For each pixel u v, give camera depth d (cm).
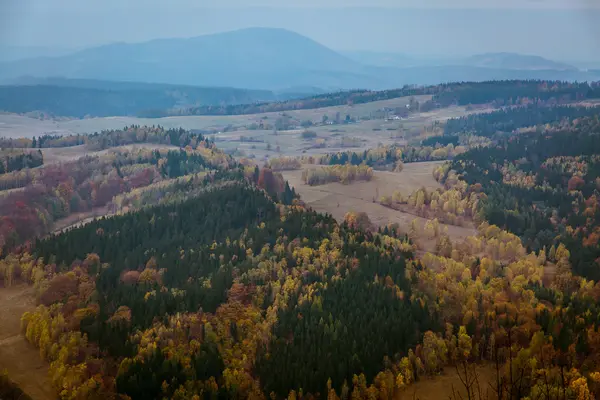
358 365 17688
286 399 16888
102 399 16612
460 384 17750
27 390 17250
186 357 17762
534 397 14812
